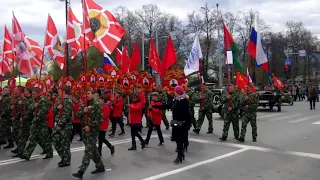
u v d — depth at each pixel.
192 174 6.43
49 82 14.05
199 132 11.77
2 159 7.90
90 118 6.25
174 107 7.43
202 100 11.42
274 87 23.61
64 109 6.94
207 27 44.25
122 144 9.79
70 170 6.82
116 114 11.35
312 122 14.36
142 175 6.40
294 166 6.95
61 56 8.34
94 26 7.77
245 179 6.08
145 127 13.57
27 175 6.50
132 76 13.61
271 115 18.02
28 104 7.92
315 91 22.31
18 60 9.18
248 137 10.58
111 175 6.43
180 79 11.97
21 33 9.25
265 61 10.81
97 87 14.44
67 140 7.06
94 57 41.81
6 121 9.22
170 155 8.20
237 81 10.66
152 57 13.28
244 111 9.85
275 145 9.16
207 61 46.44
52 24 8.51
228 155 8.02
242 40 45.66
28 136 8.04
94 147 6.36
